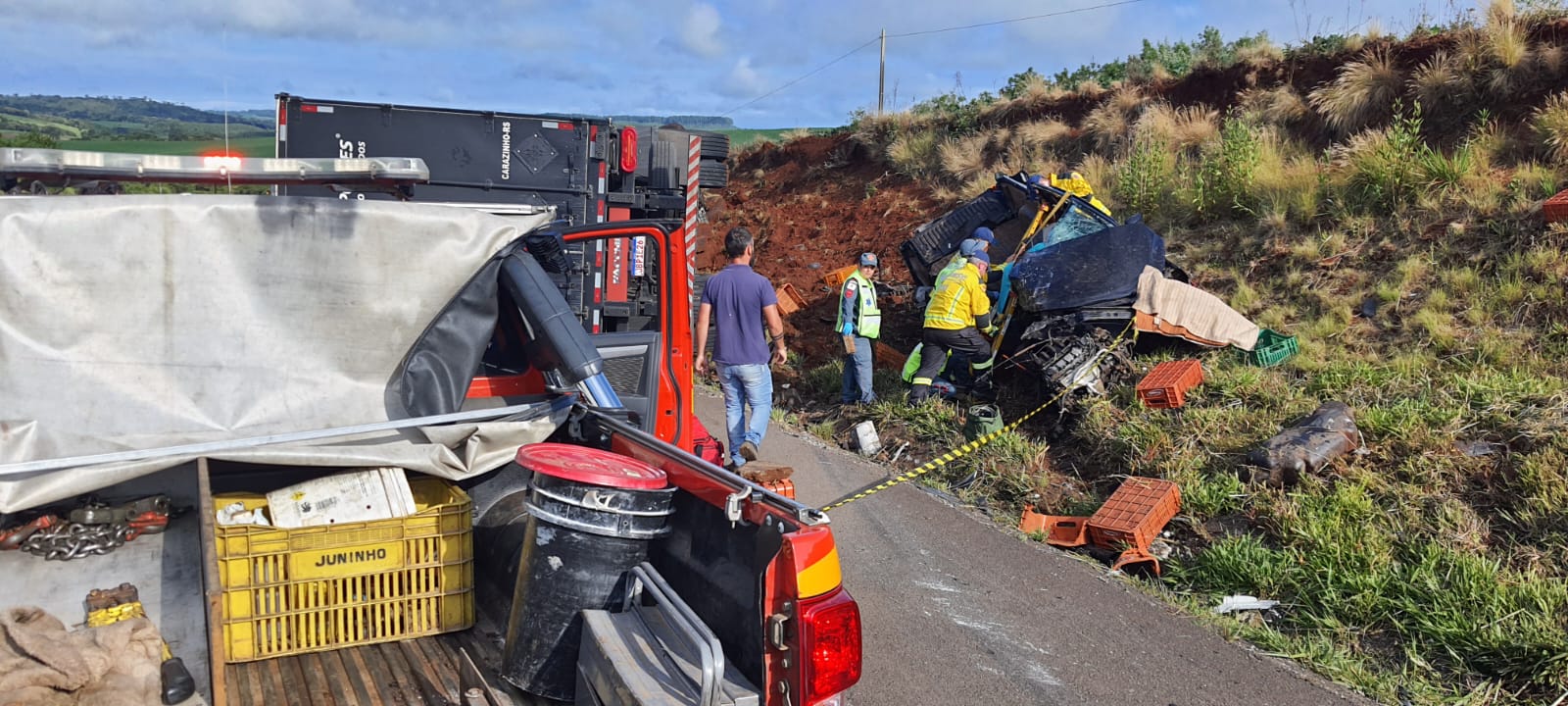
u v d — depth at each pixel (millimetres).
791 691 2650
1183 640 5355
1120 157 14508
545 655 3100
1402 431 6875
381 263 3420
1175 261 11047
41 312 3023
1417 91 11703
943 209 15523
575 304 9852
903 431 9094
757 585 2779
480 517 3855
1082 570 6320
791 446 9094
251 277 3287
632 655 2812
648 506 3105
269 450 3178
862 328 9727
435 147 9594
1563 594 5242
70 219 3045
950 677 4863
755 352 7496
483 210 3781
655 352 4703
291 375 3354
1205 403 8008
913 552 6535
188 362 3217
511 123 9734
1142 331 8906
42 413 3031
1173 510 6781
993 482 7867
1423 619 5336
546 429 3670
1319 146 12555
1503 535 5941
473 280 3557
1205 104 14781
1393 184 10266
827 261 15406
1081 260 9148
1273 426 7402
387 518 3363
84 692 2641
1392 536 6055
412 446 3416
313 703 3021
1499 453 6500
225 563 3191
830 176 19297
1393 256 9570
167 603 3162
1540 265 8414
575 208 9930
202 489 2865
